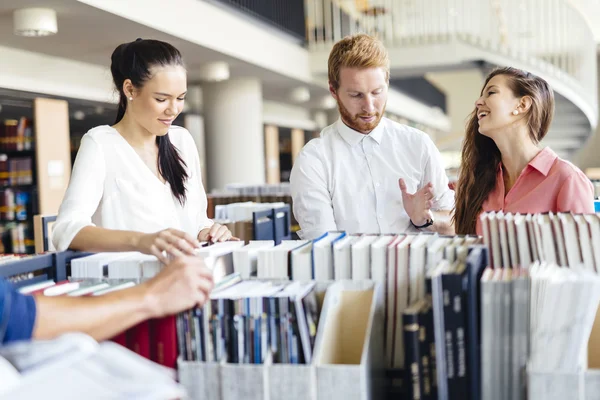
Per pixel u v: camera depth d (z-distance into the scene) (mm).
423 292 1339
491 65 9852
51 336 1087
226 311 1213
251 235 3471
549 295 1124
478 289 1239
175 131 2195
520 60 9883
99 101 7902
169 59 1901
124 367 804
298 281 1354
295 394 1171
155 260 1467
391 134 2268
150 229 2004
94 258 1558
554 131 11891
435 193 2316
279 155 15359
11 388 749
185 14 6480
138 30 6051
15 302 1066
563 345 1128
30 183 6680
